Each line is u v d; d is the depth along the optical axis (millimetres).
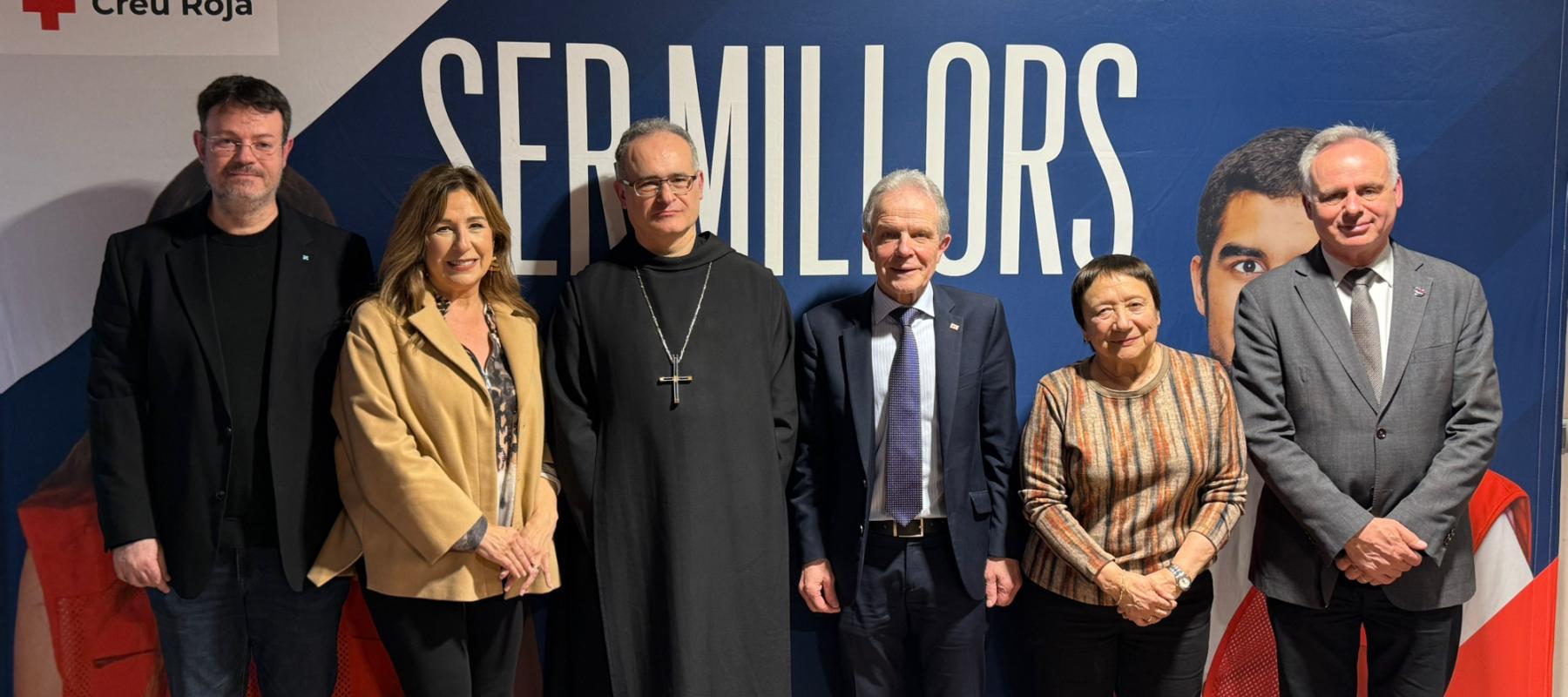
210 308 2148
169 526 2184
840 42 2562
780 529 2299
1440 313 2273
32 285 2506
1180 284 2678
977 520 2328
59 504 2561
